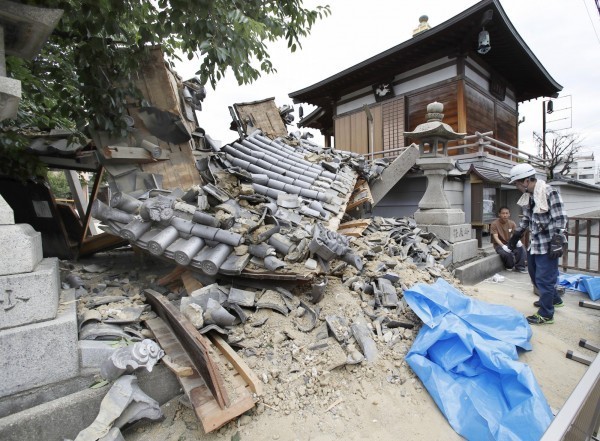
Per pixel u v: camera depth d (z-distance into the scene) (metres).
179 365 2.28
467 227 7.38
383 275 4.15
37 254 2.54
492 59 11.88
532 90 14.98
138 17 3.73
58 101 3.92
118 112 3.89
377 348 3.04
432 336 2.98
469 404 2.47
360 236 5.81
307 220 4.36
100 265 4.71
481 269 6.61
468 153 10.76
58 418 2.05
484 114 12.05
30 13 2.34
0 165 4.64
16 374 2.10
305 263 3.33
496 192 10.77
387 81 12.52
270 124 8.23
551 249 4.11
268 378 2.51
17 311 2.15
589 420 1.48
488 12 8.72
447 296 3.72
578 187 17.00
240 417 2.24
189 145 4.57
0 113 2.45
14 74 3.84
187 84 6.00
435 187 7.11
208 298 2.96
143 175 4.20
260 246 3.34
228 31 3.35
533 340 3.75
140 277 4.23
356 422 2.35
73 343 2.29
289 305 3.16
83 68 3.72
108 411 1.99
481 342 2.88
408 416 2.46
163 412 2.36
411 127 12.19
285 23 3.97
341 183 6.16
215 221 3.30
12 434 1.93
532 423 2.24
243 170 5.12
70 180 6.96
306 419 2.30
